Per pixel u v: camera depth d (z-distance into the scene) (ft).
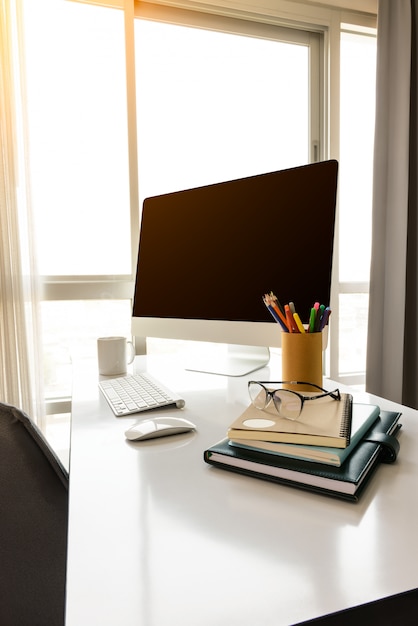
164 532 1.34
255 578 1.12
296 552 1.23
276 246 3.30
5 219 4.93
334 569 1.15
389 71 6.40
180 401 2.75
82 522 1.41
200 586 1.09
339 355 7.23
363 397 3.04
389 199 6.47
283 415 1.96
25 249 5.15
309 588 1.07
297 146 6.89
